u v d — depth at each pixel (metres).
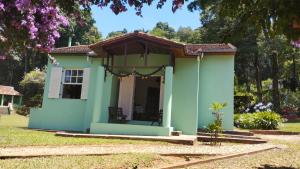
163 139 11.84
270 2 3.31
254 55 43.41
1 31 8.15
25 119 30.09
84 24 5.61
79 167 6.26
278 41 31.75
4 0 7.80
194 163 7.08
